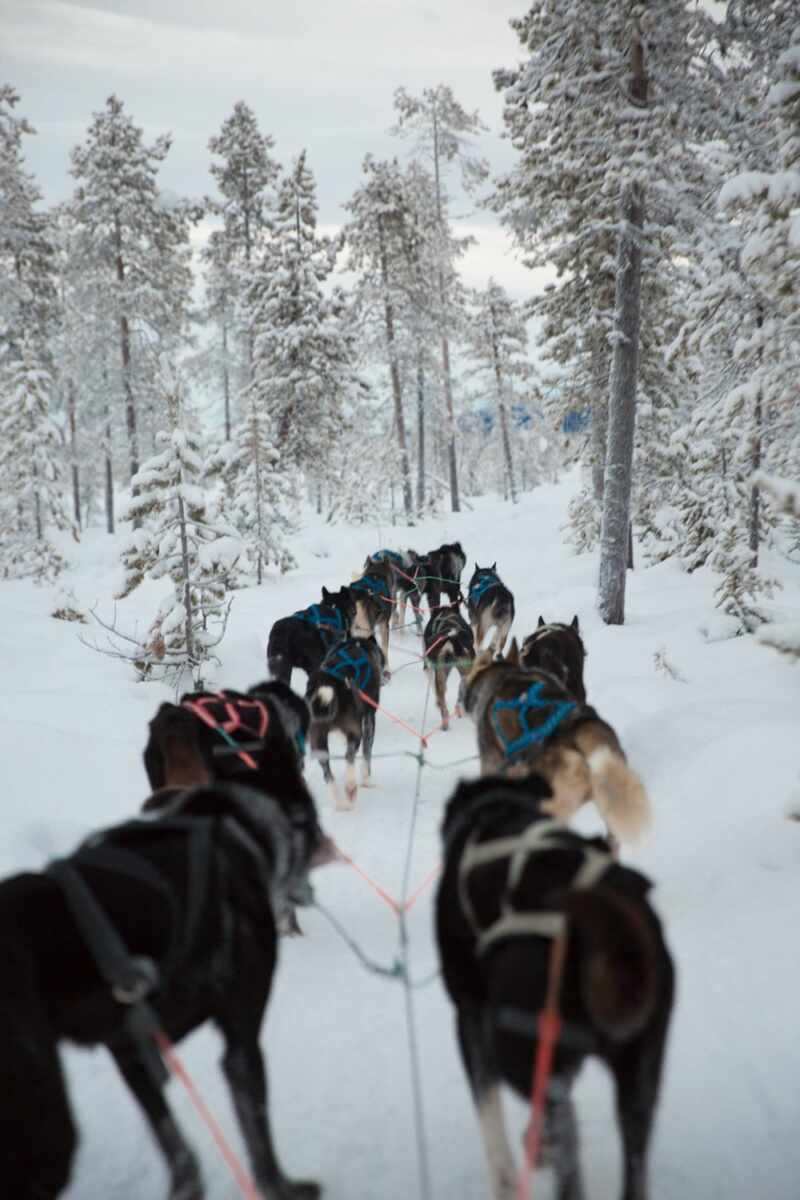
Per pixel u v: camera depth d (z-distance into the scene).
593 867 2.75
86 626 14.23
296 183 28.27
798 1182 3.12
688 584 16.98
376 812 7.80
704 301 10.23
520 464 59.03
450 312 35.16
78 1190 3.32
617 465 14.45
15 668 10.94
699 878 5.59
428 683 12.05
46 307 30.56
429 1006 4.60
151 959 2.63
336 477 29.72
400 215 32.44
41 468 26.03
